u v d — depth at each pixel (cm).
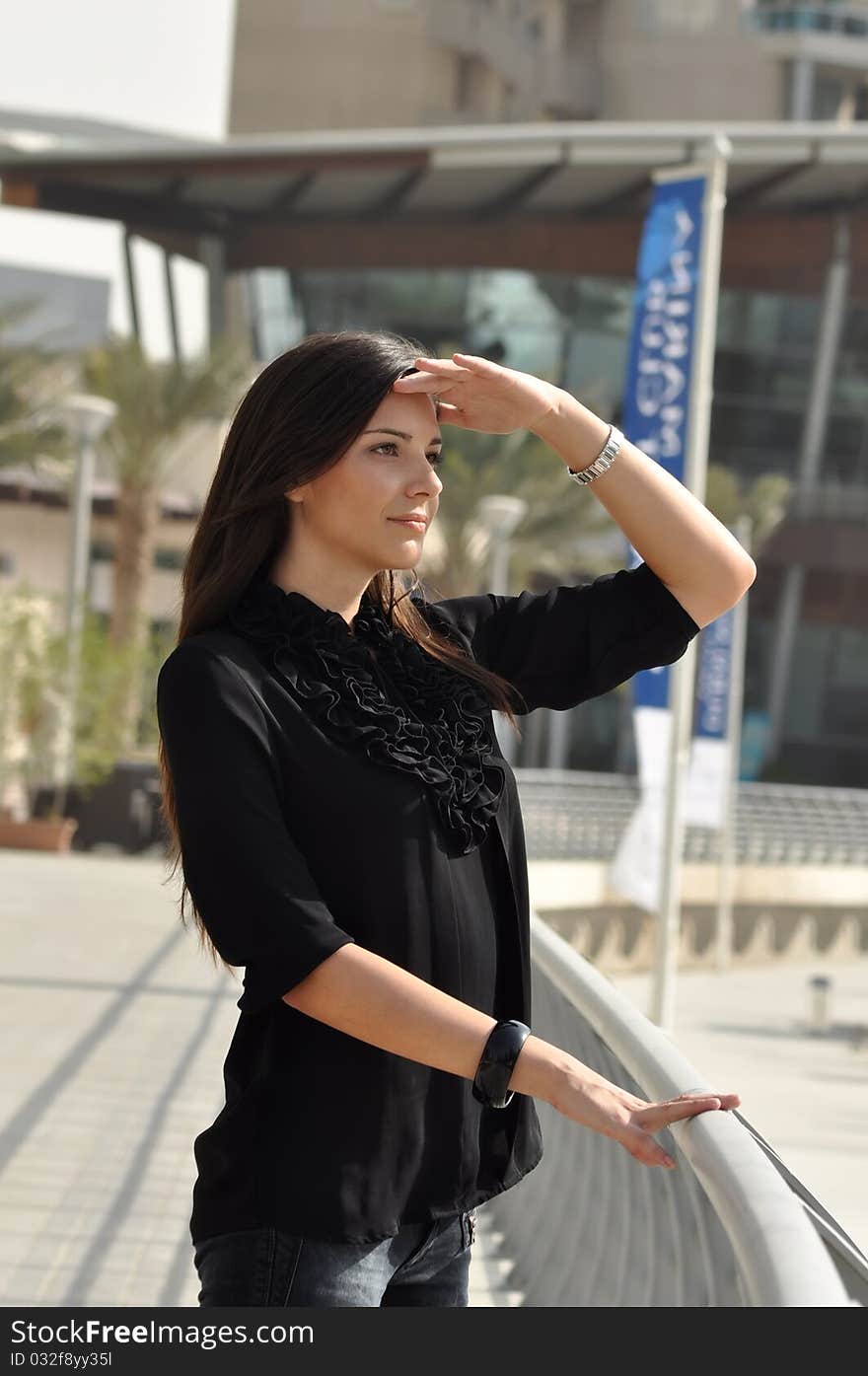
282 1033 172
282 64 5725
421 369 181
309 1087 170
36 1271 473
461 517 3616
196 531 189
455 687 190
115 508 3700
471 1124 177
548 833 2517
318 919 163
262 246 4403
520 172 4041
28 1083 740
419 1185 173
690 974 2688
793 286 4566
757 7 5766
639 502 197
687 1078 216
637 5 5769
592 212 4369
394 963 172
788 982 2695
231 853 166
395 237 4438
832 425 4681
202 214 4306
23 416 3397
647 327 1208
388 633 193
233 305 4547
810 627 4716
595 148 3688
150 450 3353
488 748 188
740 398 4675
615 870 1255
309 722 175
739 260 4562
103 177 3956
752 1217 155
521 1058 159
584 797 2684
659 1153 155
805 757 4722
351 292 4559
